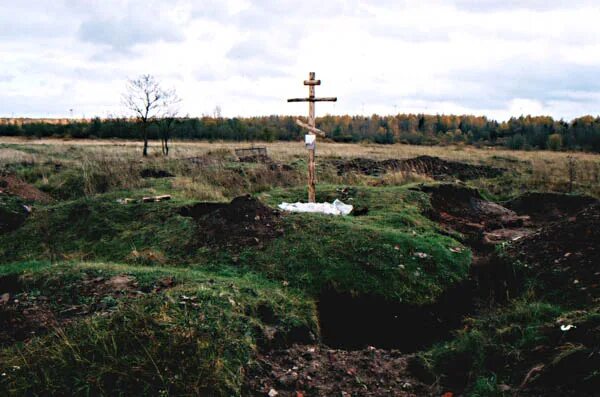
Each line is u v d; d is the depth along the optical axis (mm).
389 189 11094
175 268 6941
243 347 4668
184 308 4949
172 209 9328
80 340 4512
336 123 81188
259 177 14031
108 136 50719
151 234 8484
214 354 4434
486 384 4199
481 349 4676
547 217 10773
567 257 6379
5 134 56531
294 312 5625
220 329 4758
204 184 12711
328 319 6078
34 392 4102
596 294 5512
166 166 15211
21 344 4680
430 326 6004
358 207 9969
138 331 4551
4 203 10273
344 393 4344
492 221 10242
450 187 11656
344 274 6535
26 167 16641
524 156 27000
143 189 11445
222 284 5781
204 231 8070
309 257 6930
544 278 6246
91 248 8461
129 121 48219
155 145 32969
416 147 43688
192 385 4117
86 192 12688
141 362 4266
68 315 5168
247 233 7730
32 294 5637
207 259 7340
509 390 4086
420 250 7188
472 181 16344
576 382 3857
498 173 18188
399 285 6406
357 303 6215
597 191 14070
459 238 8617
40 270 6293
